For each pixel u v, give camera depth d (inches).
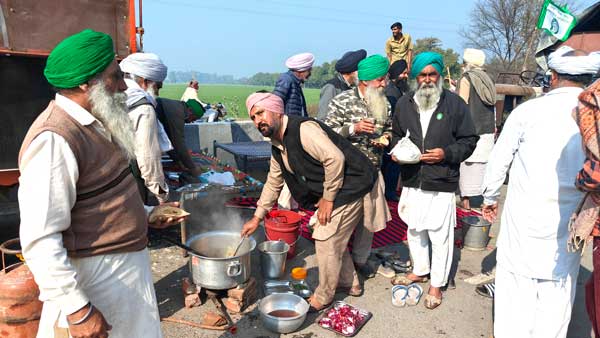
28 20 140.1
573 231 87.4
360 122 142.9
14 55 139.0
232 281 124.0
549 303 100.0
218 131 302.2
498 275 107.7
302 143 113.6
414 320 128.7
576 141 91.6
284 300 126.1
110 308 68.0
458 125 129.7
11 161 143.4
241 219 188.1
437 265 134.6
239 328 119.8
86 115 62.4
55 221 58.0
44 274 57.3
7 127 141.2
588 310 99.6
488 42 1437.0
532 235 98.0
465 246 183.0
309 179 119.0
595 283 89.7
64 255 59.0
